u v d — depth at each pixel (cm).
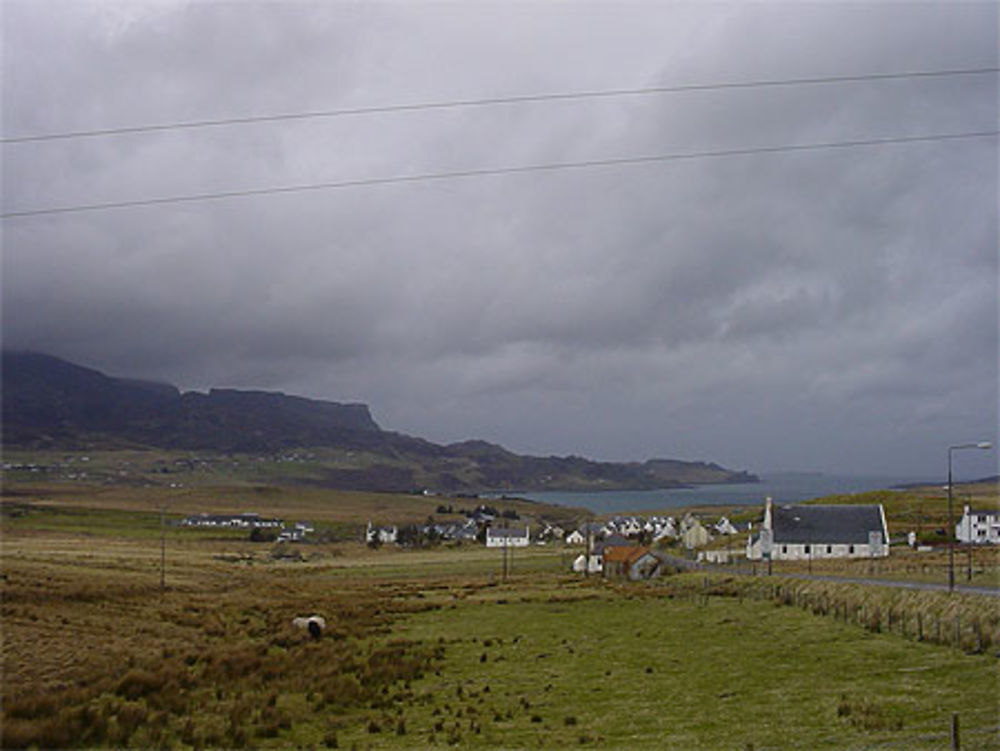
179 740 3056
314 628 6038
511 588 10650
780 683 3962
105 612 6625
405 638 6078
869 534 13075
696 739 3028
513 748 2989
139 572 11475
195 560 16062
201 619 6744
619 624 6612
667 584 10412
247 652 5050
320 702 3744
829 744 2831
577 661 4906
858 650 4628
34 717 3266
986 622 4503
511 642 5784
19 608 6206
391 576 13925
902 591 5850
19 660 4531
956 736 2542
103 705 3528
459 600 8912
